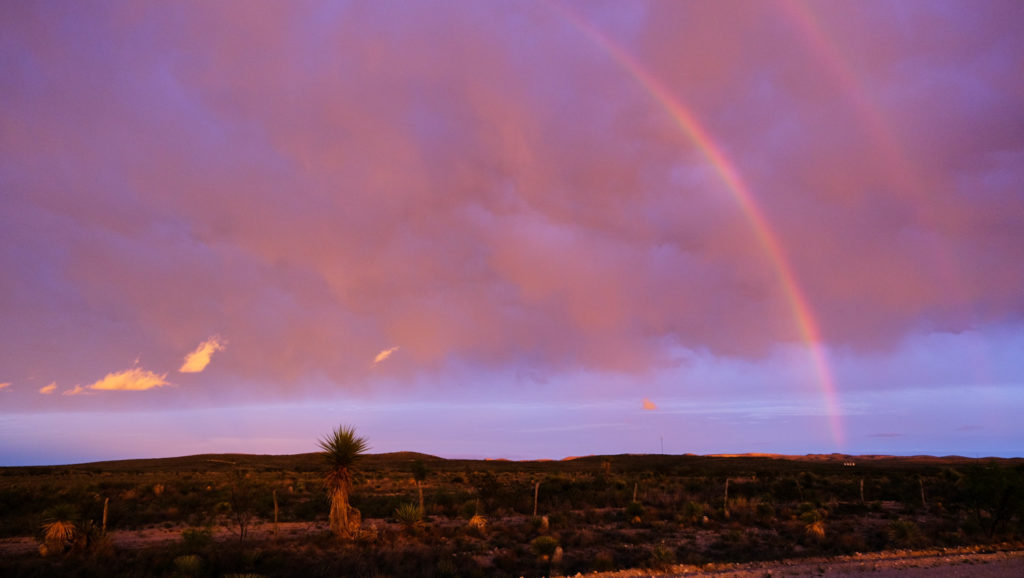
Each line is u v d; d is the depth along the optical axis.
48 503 34.12
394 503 36.69
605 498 42.34
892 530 27.97
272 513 33.97
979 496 26.78
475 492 43.69
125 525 28.47
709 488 51.03
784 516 34.22
